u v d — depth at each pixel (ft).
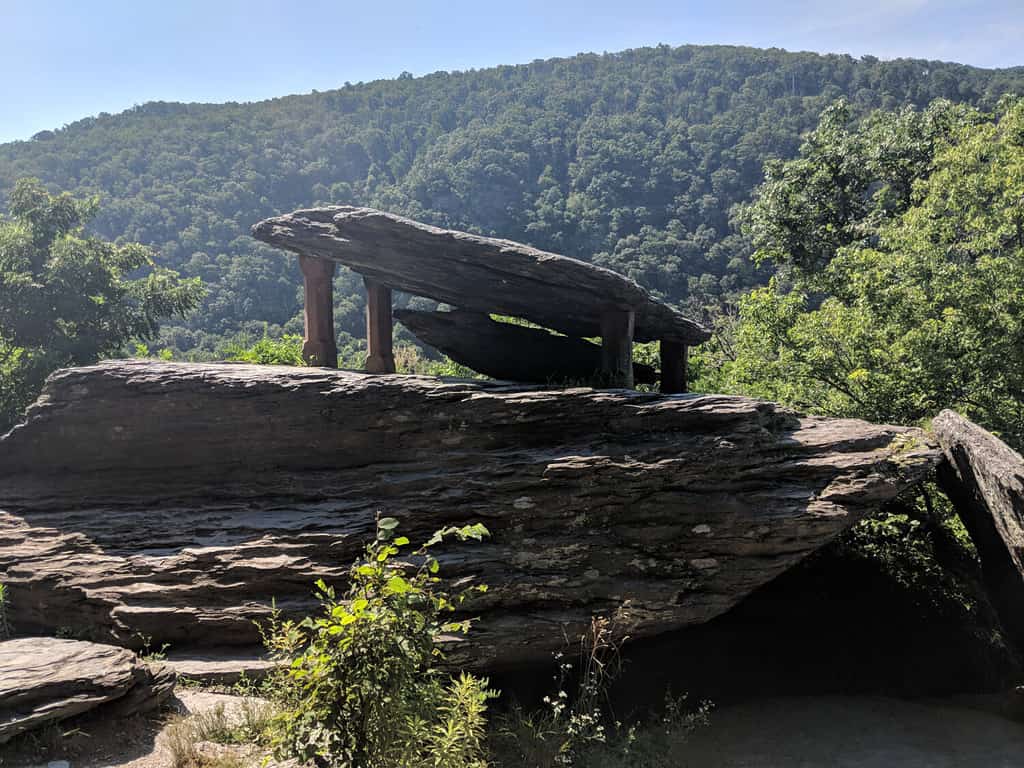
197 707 26.50
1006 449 31.55
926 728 33.27
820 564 45.52
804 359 63.93
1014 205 59.82
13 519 36.96
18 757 21.53
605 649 33.19
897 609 43.65
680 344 47.70
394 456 35.83
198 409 37.06
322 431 36.42
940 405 57.67
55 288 63.10
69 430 38.17
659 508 32.73
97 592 32.73
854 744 31.63
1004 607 38.70
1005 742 31.53
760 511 32.07
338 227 39.04
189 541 34.60
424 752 20.38
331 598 20.77
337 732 18.40
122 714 24.45
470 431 35.12
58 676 23.48
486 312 44.09
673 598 31.91
